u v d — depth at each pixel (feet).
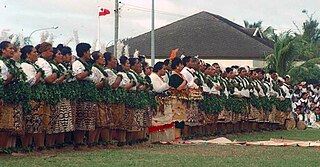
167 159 34.01
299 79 143.84
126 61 43.88
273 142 51.55
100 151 38.55
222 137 58.13
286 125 76.59
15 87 33.73
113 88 41.37
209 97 55.88
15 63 34.09
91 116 39.24
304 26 228.22
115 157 34.55
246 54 172.24
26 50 35.70
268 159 35.17
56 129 36.73
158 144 46.96
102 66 40.73
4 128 33.73
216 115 57.52
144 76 45.93
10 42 34.91
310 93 92.48
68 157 33.78
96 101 39.63
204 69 57.16
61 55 37.76
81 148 39.75
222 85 58.95
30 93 34.68
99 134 41.52
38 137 36.63
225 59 173.27
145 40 180.75
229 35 179.11
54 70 36.22
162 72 48.39
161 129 48.34
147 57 174.81
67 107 37.55
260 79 69.26
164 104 48.62
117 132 43.14
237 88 62.69
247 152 39.78
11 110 33.78
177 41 179.32
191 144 47.44
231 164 32.27
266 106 69.62
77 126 39.24
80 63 38.60
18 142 36.19
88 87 38.99
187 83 50.42
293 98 87.15
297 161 34.50
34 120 35.27
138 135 45.88
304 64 149.28
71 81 37.88
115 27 117.60
